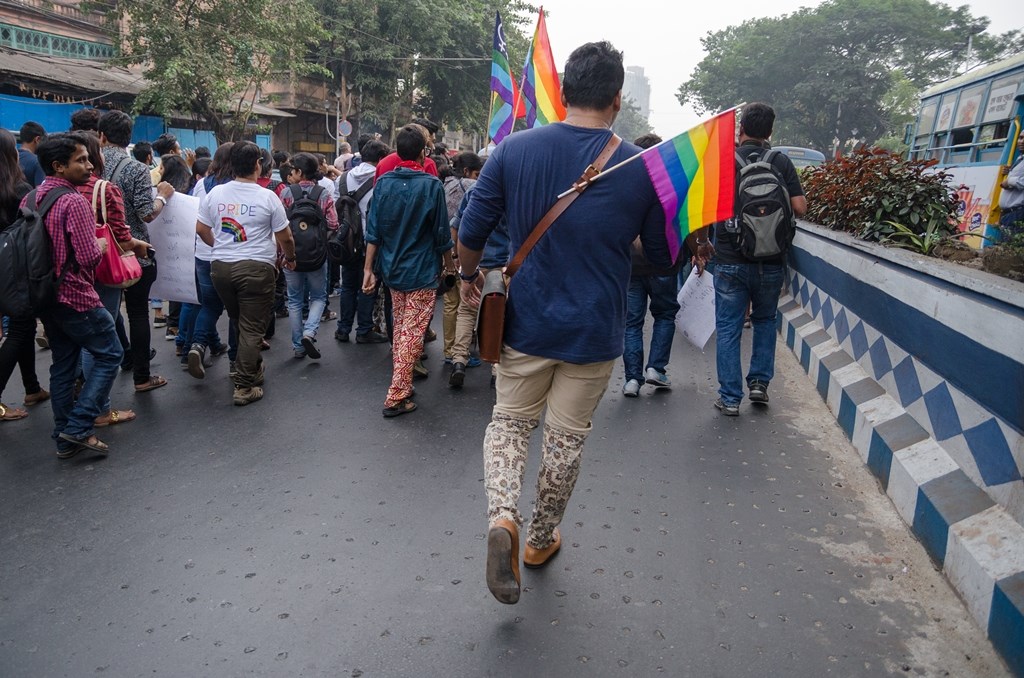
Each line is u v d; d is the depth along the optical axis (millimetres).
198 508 3479
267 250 4957
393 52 27453
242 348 4953
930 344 3611
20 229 3723
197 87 19219
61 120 16844
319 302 6117
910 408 3822
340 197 6387
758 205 4602
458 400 5184
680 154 2461
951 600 2801
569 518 3412
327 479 3812
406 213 4672
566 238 2424
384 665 2404
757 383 5062
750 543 3223
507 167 2504
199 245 5379
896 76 42531
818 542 3240
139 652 2465
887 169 5051
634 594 2818
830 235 5871
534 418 2684
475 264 2734
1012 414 2801
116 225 4312
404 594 2795
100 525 3309
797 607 2754
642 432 4551
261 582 2871
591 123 2471
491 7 30312
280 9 21312
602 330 2473
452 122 32906
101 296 4520
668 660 2449
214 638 2535
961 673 2408
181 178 6496
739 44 44625
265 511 3453
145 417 4707
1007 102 9672
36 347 6180
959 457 3207
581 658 2451
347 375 5742
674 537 3260
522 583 2871
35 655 2449
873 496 3697
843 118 43094
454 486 3756
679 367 6125
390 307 6648
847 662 2453
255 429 4523
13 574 2920
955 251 4473
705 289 5277
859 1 40781
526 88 6617
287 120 32000
